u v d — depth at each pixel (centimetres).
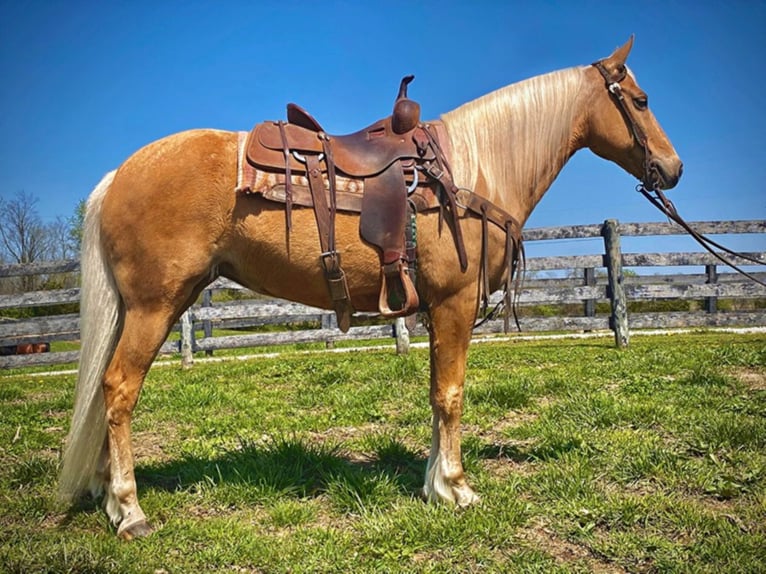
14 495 359
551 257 1055
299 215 307
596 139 368
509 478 365
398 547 283
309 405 599
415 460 410
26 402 677
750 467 365
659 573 260
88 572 263
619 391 587
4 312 2003
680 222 374
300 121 331
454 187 316
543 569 264
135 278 302
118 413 302
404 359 795
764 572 253
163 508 331
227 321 1253
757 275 1073
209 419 546
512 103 347
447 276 319
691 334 1116
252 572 269
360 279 315
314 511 326
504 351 934
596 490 343
